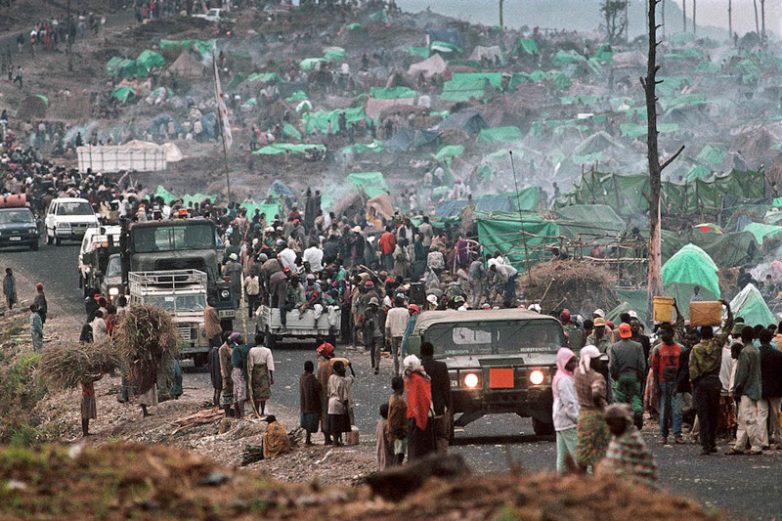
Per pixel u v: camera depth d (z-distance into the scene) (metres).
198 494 32.72
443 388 60.47
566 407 51.38
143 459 35.81
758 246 172.88
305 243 162.38
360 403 94.69
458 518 28.56
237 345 91.38
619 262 151.00
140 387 100.56
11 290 168.50
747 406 63.19
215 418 92.62
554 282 133.00
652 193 129.50
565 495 29.42
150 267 124.94
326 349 77.69
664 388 67.94
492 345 73.06
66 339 141.62
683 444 68.06
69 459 36.00
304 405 77.31
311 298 127.56
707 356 63.81
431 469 31.73
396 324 102.50
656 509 29.11
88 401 99.38
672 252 163.62
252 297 146.25
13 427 107.56
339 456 72.12
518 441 72.75
